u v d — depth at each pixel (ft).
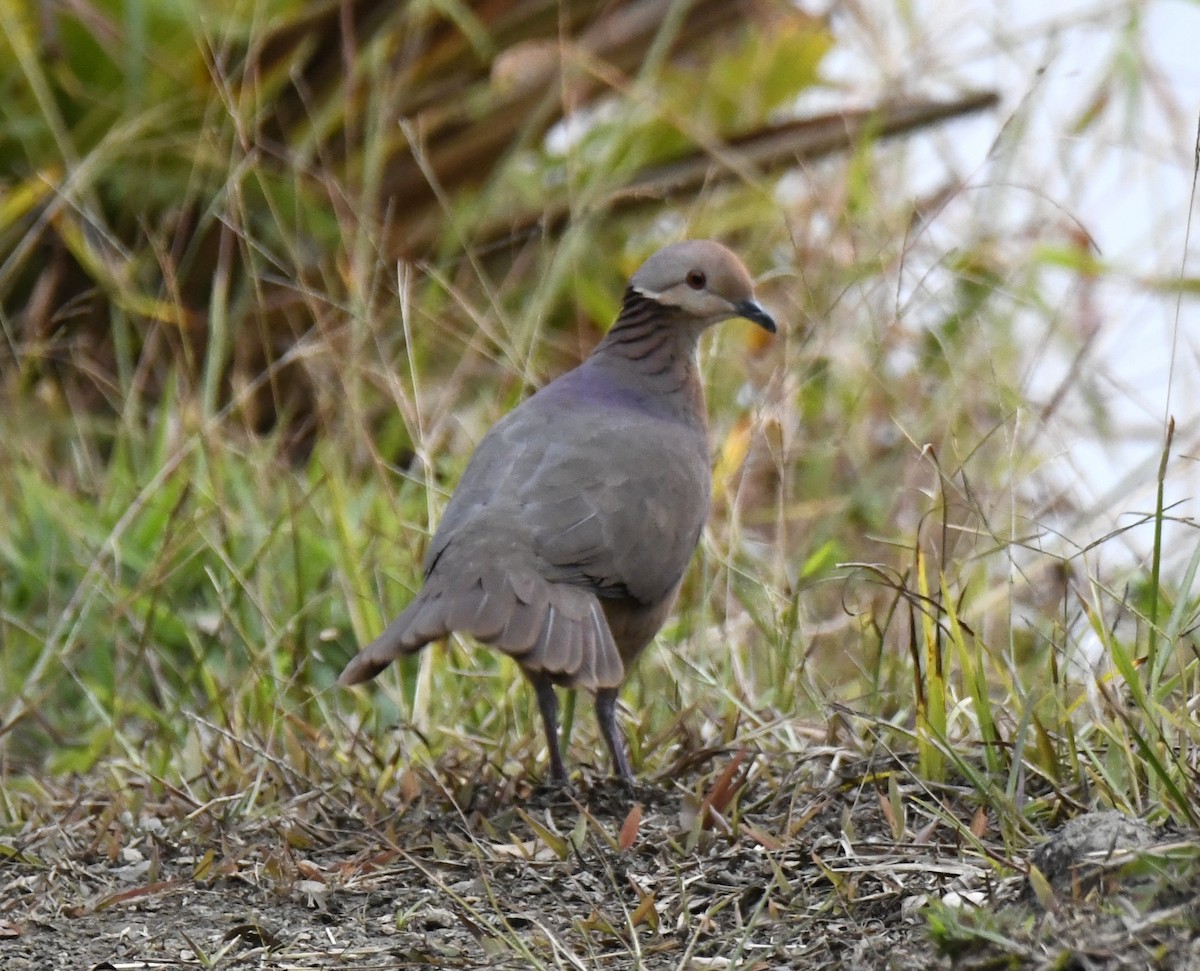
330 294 40.55
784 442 38.24
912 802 24.71
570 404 30.50
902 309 41.47
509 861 24.88
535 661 26.11
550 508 27.96
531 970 21.06
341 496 37.09
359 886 24.41
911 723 28.30
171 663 34.96
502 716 31.65
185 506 38.83
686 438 30.66
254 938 22.81
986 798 23.47
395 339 42.88
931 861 22.54
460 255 46.29
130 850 26.55
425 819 27.09
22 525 40.22
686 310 31.50
